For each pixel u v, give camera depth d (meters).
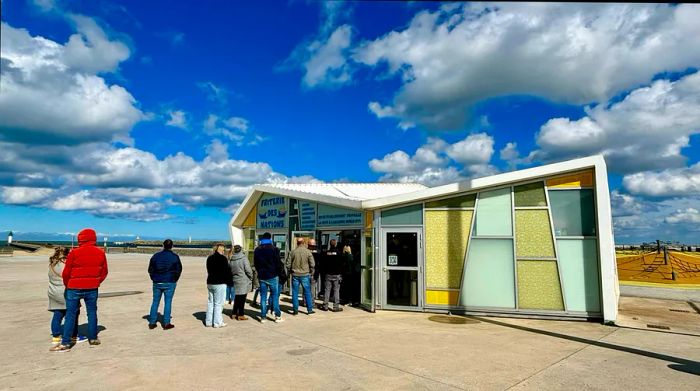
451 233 11.40
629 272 24.86
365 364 6.44
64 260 7.71
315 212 14.61
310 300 10.92
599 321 10.14
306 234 14.90
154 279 9.07
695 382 5.71
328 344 7.69
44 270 26.64
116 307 11.96
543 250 10.69
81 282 7.36
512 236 10.92
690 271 23.73
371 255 11.95
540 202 10.82
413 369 6.20
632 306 13.30
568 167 10.47
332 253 11.48
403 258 11.70
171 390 5.30
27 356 6.88
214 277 9.19
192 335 8.41
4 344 7.72
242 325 9.42
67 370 6.13
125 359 6.69
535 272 10.70
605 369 6.27
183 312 11.10
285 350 7.26
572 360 6.73
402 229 11.75
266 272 9.77
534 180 10.88
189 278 21.41
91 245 7.64
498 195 11.15
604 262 10.02
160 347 7.46
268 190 16.47
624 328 9.42
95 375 5.90
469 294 11.05
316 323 9.70
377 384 5.55
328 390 5.32
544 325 9.70
